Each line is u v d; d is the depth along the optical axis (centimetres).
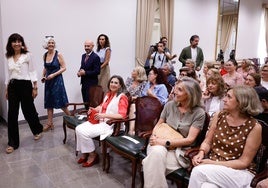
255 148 171
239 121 179
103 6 509
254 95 175
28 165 287
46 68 391
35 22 430
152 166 199
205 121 213
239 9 820
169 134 214
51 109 401
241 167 171
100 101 340
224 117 189
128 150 236
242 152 175
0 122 441
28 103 341
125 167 288
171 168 201
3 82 427
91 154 290
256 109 173
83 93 416
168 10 616
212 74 273
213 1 731
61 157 309
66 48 475
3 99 434
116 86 292
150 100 272
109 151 325
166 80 346
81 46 493
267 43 964
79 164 292
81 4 480
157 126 230
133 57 577
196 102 216
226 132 183
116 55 546
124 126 291
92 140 283
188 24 675
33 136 375
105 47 454
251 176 172
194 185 173
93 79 410
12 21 406
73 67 490
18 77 323
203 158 190
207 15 723
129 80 381
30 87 338
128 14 549
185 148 212
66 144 348
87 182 255
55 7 449
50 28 449
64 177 263
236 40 839
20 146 338
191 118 216
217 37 769
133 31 566
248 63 453
